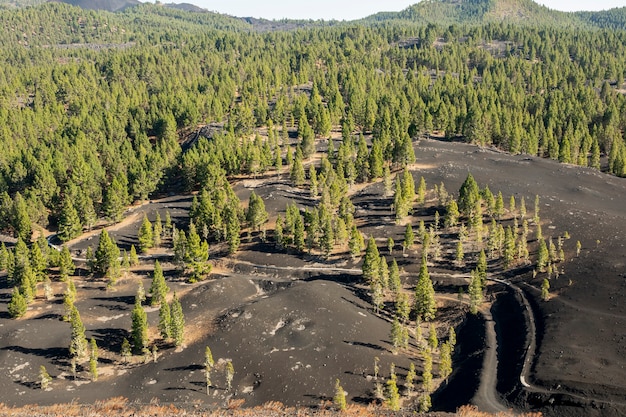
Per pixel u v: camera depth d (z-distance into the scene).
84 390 78.88
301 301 101.50
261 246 133.38
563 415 66.69
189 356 87.69
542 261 105.19
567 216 126.75
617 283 94.31
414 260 119.69
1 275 124.25
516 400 71.94
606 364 73.81
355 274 117.56
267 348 88.25
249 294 112.94
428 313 100.62
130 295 112.81
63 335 94.12
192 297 109.75
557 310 92.06
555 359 78.00
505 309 99.12
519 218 130.88
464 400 74.19
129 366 86.31
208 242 139.38
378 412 67.62
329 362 84.38
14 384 79.75
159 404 74.06
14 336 92.44
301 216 142.62
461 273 113.25
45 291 110.50
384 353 87.69
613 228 116.75
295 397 77.19
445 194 141.50
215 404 75.44
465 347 91.25
